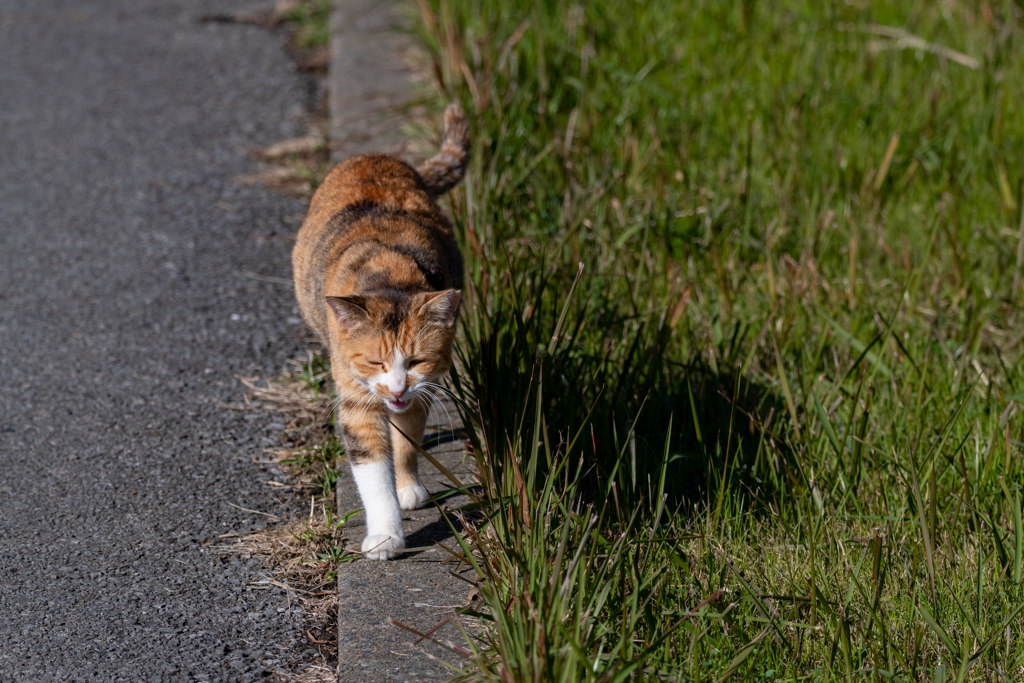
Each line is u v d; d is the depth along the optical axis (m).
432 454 5.11
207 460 5.07
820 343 5.45
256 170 8.05
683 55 9.12
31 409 5.39
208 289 6.52
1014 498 4.41
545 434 4.07
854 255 6.02
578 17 9.18
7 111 8.80
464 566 4.36
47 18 10.86
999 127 7.41
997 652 3.89
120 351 5.89
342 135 8.41
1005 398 5.08
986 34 8.86
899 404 5.20
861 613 4.04
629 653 3.48
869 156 7.47
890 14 9.88
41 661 3.89
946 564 4.24
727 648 3.80
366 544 4.40
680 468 4.85
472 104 7.52
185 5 11.30
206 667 3.89
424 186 5.68
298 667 3.92
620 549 3.78
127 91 9.27
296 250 5.65
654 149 7.23
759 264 6.50
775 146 7.62
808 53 8.90
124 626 4.08
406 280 4.69
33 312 6.21
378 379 4.44
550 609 3.44
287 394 5.60
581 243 6.25
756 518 4.64
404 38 10.20
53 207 7.41
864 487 4.70
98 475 4.93
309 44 10.34
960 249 6.52
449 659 3.90
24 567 4.36
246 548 4.52
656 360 5.06
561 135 7.51
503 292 5.41
